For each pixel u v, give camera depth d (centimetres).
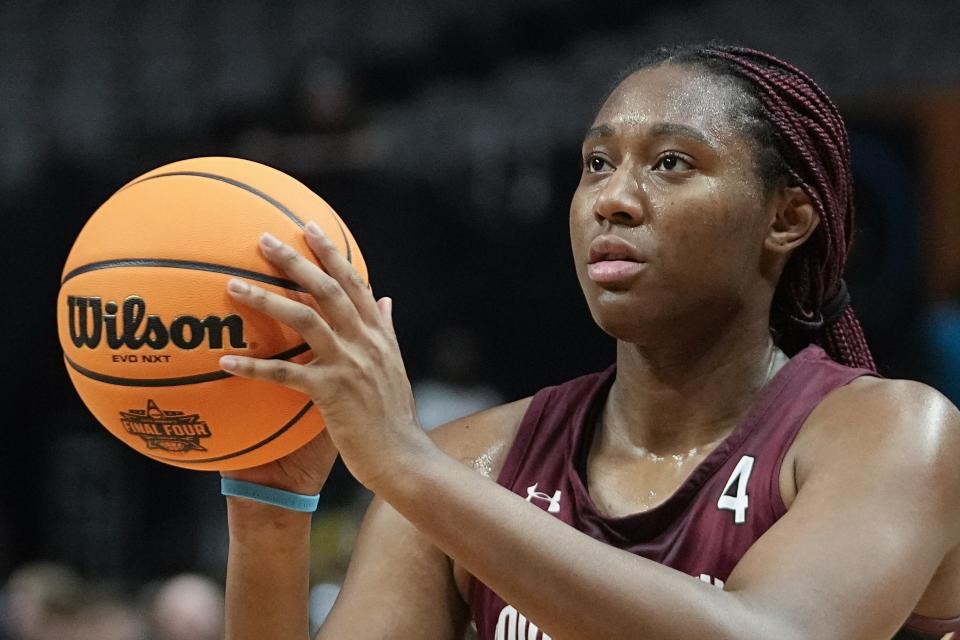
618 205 542
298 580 583
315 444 570
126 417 516
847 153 598
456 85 2827
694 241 542
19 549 2497
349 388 472
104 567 2248
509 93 2727
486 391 2239
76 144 2639
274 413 513
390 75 2866
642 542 554
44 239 2592
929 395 539
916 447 514
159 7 2953
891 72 2528
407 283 2456
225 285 496
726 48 584
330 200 2395
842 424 534
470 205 2528
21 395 2548
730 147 550
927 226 2405
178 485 2341
